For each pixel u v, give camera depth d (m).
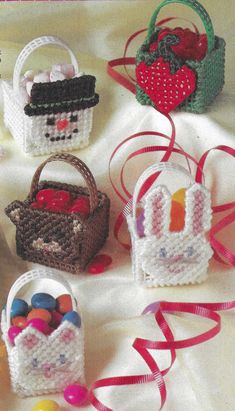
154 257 0.59
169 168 0.58
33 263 0.64
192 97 0.65
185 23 0.81
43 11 0.78
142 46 0.66
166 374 0.54
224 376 0.52
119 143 0.68
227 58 0.76
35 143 0.67
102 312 0.60
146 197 0.57
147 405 0.52
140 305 0.60
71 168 0.67
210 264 0.63
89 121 0.67
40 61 0.75
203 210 0.58
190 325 0.56
